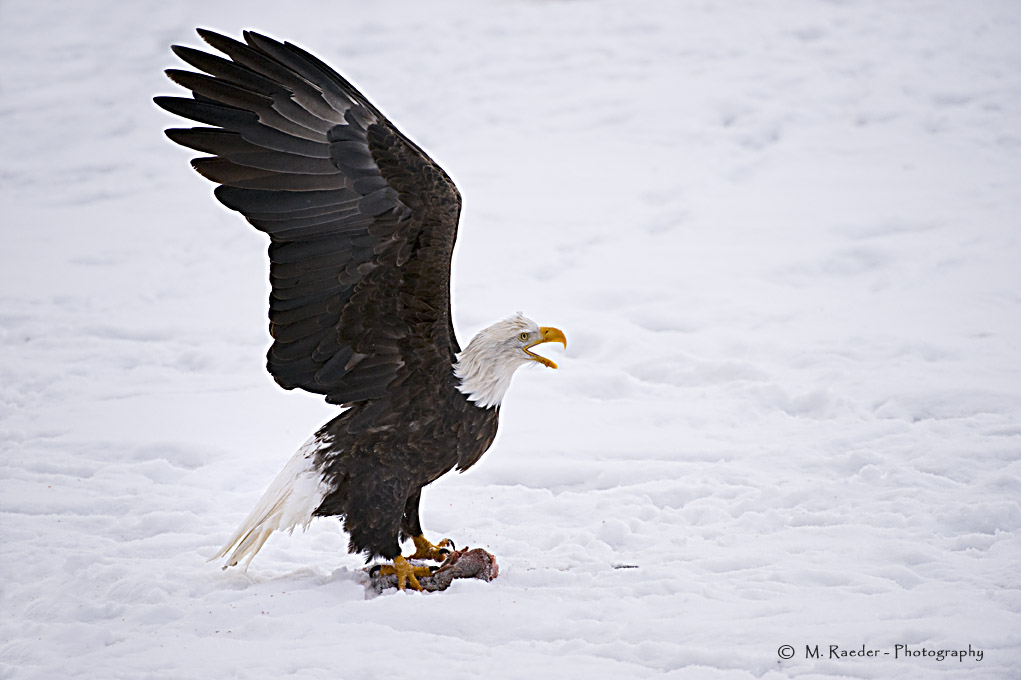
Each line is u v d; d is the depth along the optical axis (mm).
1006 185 23297
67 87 35656
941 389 13086
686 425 13016
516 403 14172
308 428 13281
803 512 9867
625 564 9039
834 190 23750
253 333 17375
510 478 11492
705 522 10016
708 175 25375
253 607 7961
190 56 7996
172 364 16047
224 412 13859
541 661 7031
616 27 37250
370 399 8656
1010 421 12016
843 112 28781
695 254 20625
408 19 39938
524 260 20828
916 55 32406
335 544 9883
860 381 13875
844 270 19250
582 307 18297
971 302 17094
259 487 11359
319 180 8297
